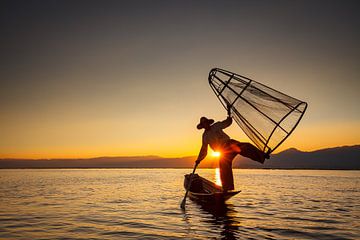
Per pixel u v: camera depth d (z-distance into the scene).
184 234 7.61
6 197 16.59
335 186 25.30
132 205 13.02
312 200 14.84
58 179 38.41
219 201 11.39
